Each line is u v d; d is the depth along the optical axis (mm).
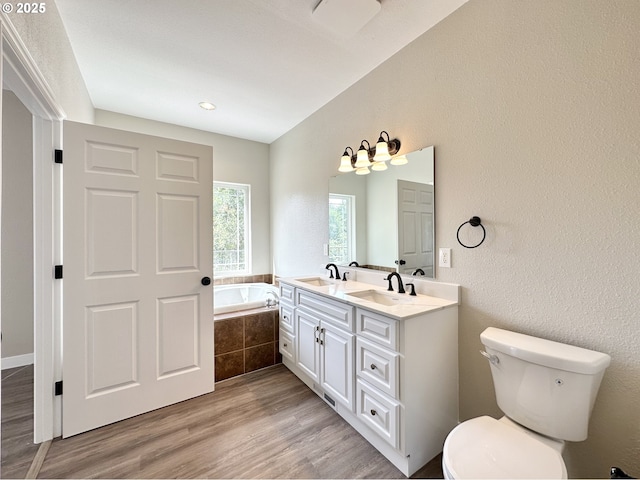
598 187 1197
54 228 1674
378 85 2174
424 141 1857
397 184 2043
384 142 1967
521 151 1413
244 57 2057
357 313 1701
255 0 1562
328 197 2762
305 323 2217
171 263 2043
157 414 1931
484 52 1540
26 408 1972
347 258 2533
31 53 1250
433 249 1813
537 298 1377
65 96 1773
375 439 1637
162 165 2010
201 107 2857
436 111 1779
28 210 2645
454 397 1672
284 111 2941
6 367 2547
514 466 1005
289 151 3455
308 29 1784
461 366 1683
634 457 1140
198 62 2115
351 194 2471
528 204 1396
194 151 2135
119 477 1430
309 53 2020
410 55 1925
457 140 1676
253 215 3855
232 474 1451
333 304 1896
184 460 1537
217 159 3576
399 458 1490
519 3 1405
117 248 1851
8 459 1524
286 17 1684
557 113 1297
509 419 1275
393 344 1472
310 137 3025
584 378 1085
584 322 1241
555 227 1314
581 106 1231
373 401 1592
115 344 1849
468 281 1645
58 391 1702
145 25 1743
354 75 2295
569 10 1253
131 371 1900
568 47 1260
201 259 2166
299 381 2361
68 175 1701
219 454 1578
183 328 2088
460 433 1176
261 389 2242
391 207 2094
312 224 3012
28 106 1522
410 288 1910
